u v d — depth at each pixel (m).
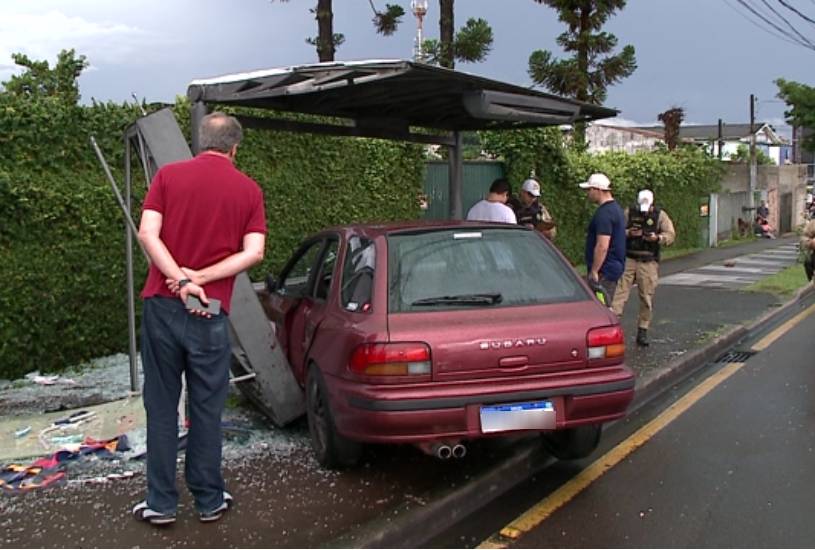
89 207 7.83
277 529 4.20
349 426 4.67
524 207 9.18
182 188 4.08
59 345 7.77
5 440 5.65
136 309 8.38
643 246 8.96
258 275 9.87
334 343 4.87
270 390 5.74
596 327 4.83
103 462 5.23
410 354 4.47
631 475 5.37
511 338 4.61
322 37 17.56
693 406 7.10
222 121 4.25
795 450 5.82
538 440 5.68
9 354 7.40
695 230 23.97
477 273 5.00
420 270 4.92
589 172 17.19
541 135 15.09
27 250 7.45
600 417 4.82
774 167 35.72
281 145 10.14
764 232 30.47
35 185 7.43
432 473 5.07
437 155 14.18
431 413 4.44
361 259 5.17
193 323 4.07
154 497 4.22
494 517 4.72
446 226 5.32
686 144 26.45
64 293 7.71
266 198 9.92
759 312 11.77
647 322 9.13
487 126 8.89
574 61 21.06
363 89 6.55
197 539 4.08
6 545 4.00
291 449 5.52
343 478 4.97
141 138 5.87
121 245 8.12
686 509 4.75
